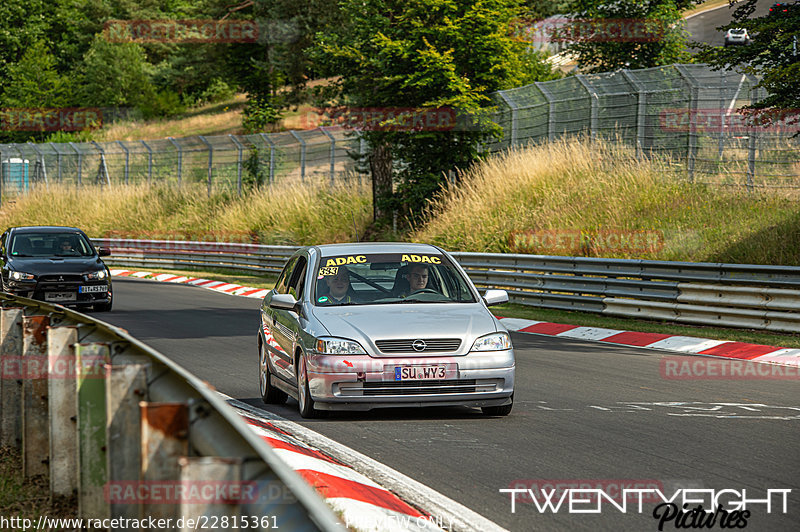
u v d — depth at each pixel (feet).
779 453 48.06
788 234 126.21
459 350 56.95
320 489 38.93
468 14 190.08
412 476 43.60
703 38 422.00
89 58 551.59
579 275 130.82
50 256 136.77
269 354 67.36
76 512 35.32
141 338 103.91
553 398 66.59
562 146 187.52
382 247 66.90
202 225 266.57
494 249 164.66
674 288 111.34
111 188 317.01
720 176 160.86
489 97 204.44
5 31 596.70
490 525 35.65
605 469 44.75
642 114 179.22
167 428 21.52
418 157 203.10
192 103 584.40
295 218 236.84
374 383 56.03
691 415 59.52
